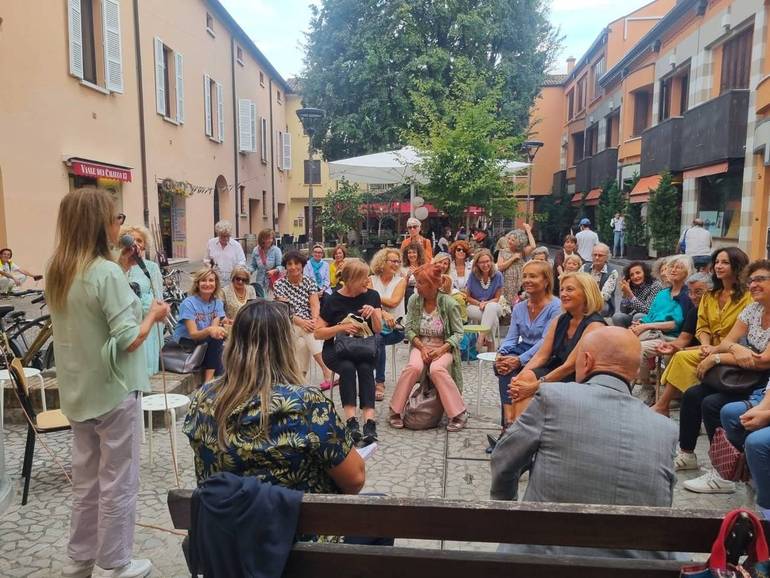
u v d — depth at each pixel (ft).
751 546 5.12
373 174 43.09
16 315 21.75
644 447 6.63
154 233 48.57
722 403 13.00
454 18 67.46
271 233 31.01
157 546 10.57
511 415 13.89
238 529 5.52
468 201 42.29
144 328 9.00
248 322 6.65
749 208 42.45
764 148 39.55
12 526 11.28
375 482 13.39
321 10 70.90
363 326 16.22
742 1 44.42
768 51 40.96
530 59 71.10
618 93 78.33
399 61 67.10
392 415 17.15
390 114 67.56
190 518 5.83
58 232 8.77
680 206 57.67
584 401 6.88
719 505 12.42
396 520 5.61
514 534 5.54
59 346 8.84
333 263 31.07
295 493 5.73
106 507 9.02
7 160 34.71
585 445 6.69
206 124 66.39
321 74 71.10
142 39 50.52
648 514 5.41
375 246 73.92
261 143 92.07
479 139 42.06
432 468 14.19
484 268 25.30
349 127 68.49
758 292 13.11
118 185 46.96
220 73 72.02
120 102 46.80
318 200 112.68
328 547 5.65
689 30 54.90
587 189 89.76
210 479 5.77
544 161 115.96
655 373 19.07
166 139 55.72
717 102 45.50
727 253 15.07
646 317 19.75
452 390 16.70
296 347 6.91
